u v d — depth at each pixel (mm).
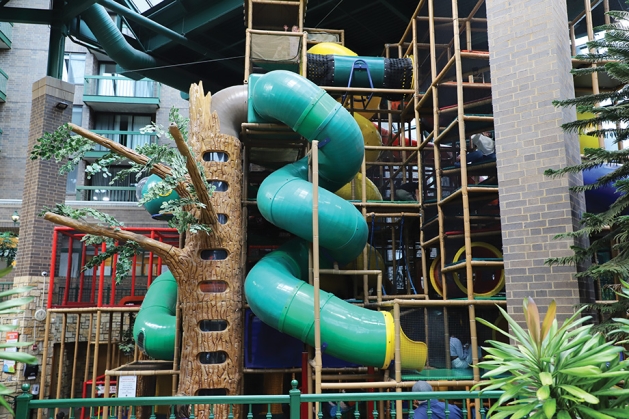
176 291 10008
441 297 9773
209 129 8578
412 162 11148
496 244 8750
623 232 5414
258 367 8477
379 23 16125
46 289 12359
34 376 11984
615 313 5641
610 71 5352
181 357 8047
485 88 9039
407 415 7094
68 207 7070
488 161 8461
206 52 16703
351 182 10297
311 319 7168
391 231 11328
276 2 10648
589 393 2930
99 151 21469
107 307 10094
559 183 6996
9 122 21000
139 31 16969
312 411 7359
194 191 7184
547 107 7254
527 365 3098
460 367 7234
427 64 10727
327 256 8289
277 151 10094
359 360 7141
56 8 13398
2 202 17609
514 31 7688
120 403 3889
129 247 7711
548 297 6848
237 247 8375
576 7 9391
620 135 5656
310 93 7793
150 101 22469
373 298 9430
